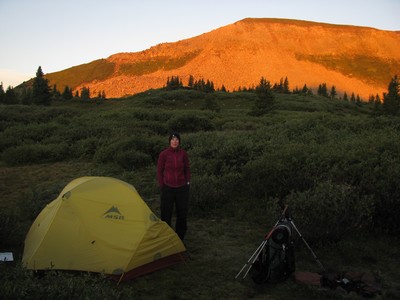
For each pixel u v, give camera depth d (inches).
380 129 624.1
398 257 258.1
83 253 226.8
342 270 236.8
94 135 821.2
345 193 283.9
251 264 227.1
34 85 3444.9
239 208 355.6
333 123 727.7
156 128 965.8
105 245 229.8
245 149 499.8
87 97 4643.2
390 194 294.7
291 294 209.3
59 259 225.0
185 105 3440.0
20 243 270.5
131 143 616.1
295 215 279.7
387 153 379.6
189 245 278.8
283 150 440.8
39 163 613.0
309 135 597.0
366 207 277.1
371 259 252.4
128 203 256.4
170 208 283.9
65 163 609.0
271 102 2357.3
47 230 233.8
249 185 392.2
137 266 227.0
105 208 245.9
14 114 1212.5
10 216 287.1
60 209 241.8
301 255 254.7
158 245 238.2
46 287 156.0
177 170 281.4
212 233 302.0
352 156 382.6
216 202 363.9
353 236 285.0
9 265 231.9
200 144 613.0
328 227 267.9
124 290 194.2
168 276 231.1
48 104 3474.4
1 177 513.0
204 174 438.6
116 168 551.5
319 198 281.4
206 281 224.5
